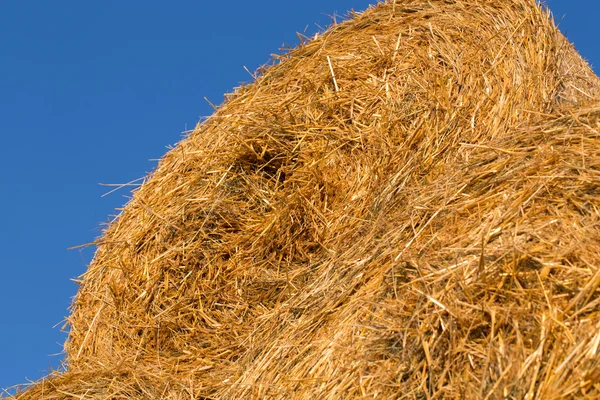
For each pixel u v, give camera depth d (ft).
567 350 7.64
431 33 15.14
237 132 15.60
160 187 15.87
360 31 16.51
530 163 10.28
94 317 14.83
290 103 15.76
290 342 10.94
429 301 8.93
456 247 9.59
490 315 8.41
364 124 14.65
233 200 15.17
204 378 12.82
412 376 8.64
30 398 12.72
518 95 13.39
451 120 13.39
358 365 9.37
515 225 9.44
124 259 15.21
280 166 15.37
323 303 11.16
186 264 14.71
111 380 12.84
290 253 14.32
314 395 9.70
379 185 13.44
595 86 15.42
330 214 14.19
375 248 11.10
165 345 14.14
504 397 7.64
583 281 8.21
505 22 14.64
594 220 8.96
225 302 14.35
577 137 10.38
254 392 10.78
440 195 10.98
